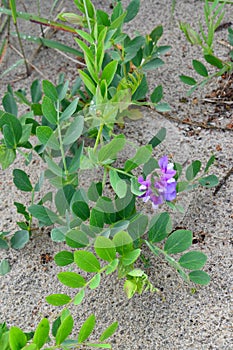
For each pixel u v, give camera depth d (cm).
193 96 101
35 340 67
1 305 83
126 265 77
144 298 81
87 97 101
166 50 100
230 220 87
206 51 99
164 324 79
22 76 110
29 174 95
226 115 98
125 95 82
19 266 87
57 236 80
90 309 82
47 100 82
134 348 78
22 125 88
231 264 83
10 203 93
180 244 78
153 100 93
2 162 88
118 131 91
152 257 85
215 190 90
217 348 77
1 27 117
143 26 113
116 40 93
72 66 110
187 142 95
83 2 91
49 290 84
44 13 119
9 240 89
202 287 82
